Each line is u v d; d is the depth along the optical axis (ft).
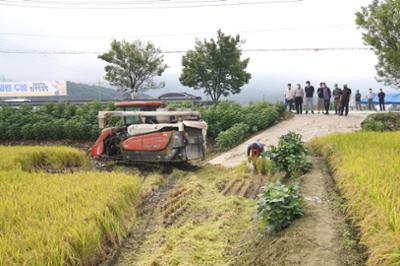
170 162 45.24
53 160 47.24
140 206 31.89
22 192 27.94
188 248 22.63
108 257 22.40
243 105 73.61
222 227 25.79
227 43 95.30
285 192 21.97
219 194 33.91
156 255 22.12
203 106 81.30
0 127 78.23
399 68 59.82
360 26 57.98
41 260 17.63
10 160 42.29
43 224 21.08
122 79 102.42
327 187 27.89
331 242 18.21
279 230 21.26
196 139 46.42
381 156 29.60
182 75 100.37
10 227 21.20
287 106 80.89
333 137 43.06
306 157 35.24
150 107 48.80
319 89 76.84
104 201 25.70
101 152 48.73
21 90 115.85
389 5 54.70
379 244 15.30
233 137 59.11
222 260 21.34
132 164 48.65
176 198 33.12
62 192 27.37
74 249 19.84
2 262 16.94
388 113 68.74
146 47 102.89
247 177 39.50
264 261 18.79
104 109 77.00
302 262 16.94
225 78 99.14
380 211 17.12
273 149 36.37
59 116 80.18
